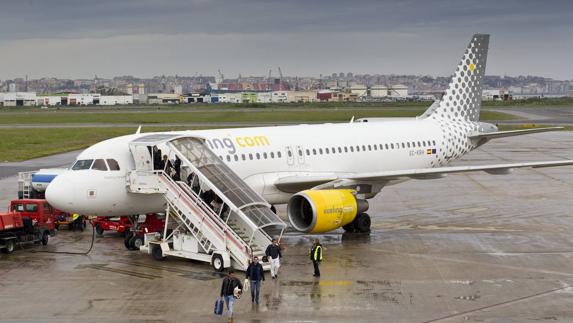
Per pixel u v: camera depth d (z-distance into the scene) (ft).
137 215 112.06
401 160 145.07
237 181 103.30
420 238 117.60
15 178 196.13
